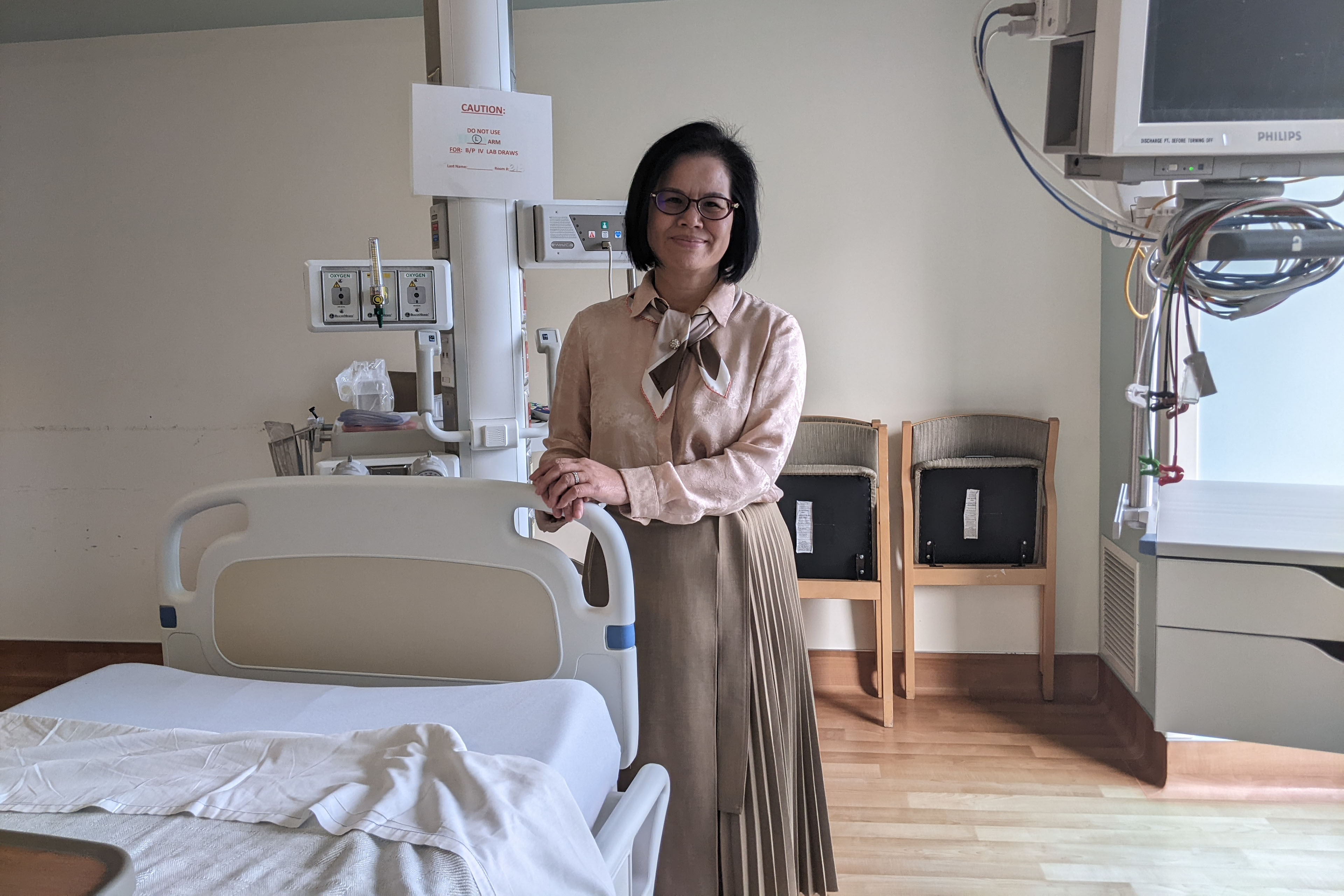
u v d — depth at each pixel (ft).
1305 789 8.40
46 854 1.99
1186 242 4.24
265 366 11.99
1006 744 9.65
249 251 11.87
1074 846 7.68
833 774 9.08
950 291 10.95
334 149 11.68
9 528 12.41
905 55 10.77
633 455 4.98
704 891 4.89
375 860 2.71
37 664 12.32
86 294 12.10
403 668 4.36
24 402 12.28
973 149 10.77
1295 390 8.35
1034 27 4.51
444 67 5.94
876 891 7.09
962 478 10.59
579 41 11.15
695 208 4.73
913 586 10.73
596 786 3.64
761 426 4.87
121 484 12.28
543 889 2.81
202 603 4.46
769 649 5.00
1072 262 10.73
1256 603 6.10
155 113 11.81
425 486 4.20
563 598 4.13
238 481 4.39
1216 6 4.00
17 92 11.94
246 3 10.77
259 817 2.96
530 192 6.04
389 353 11.88
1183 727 6.38
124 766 3.26
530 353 11.57
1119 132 4.09
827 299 11.12
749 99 11.02
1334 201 4.32
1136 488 7.43
